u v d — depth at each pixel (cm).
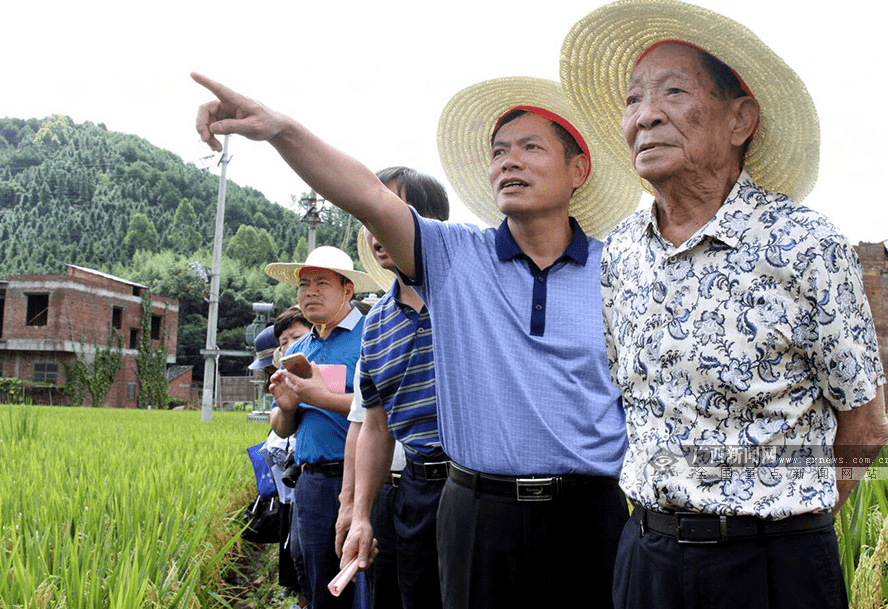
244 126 232
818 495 201
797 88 216
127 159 19738
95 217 16300
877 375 206
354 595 437
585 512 268
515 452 265
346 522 390
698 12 211
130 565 382
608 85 262
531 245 289
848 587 325
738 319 203
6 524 470
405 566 350
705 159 216
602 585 270
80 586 349
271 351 644
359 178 260
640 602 214
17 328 6419
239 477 795
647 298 219
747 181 216
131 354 7094
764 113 224
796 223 203
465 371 276
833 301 196
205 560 510
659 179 218
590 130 278
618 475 269
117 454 871
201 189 18062
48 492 558
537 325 274
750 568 199
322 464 441
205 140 233
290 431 467
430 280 283
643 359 218
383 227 270
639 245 234
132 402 7088
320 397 421
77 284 6494
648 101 221
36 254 14988
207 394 2778
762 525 198
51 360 6444
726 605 199
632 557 220
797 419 202
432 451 340
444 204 380
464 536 272
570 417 267
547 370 270
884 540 283
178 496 553
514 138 288
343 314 477
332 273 472
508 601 268
